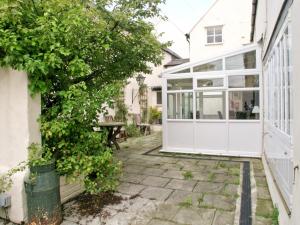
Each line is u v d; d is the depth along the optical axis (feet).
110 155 13.11
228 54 23.68
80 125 12.70
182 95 25.72
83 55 13.44
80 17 12.02
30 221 10.53
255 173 18.12
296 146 7.55
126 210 12.26
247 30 48.93
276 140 12.60
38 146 11.43
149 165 20.63
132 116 41.60
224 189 14.94
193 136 25.41
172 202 13.15
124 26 16.46
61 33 11.43
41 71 11.06
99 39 14.34
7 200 11.00
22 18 11.02
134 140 33.71
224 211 12.03
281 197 10.15
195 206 12.64
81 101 11.87
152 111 48.29
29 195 10.50
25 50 10.78
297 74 7.46
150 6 16.87
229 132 24.09
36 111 11.60
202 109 25.03
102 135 13.61
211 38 51.42
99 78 17.38
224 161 21.75
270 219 11.16
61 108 12.19
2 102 11.86
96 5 15.29
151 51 19.15
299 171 7.13
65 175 12.73
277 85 12.39
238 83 23.63
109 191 14.55
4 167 11.85
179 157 23.50
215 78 24.31
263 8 19.97
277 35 11.90
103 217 11.59
